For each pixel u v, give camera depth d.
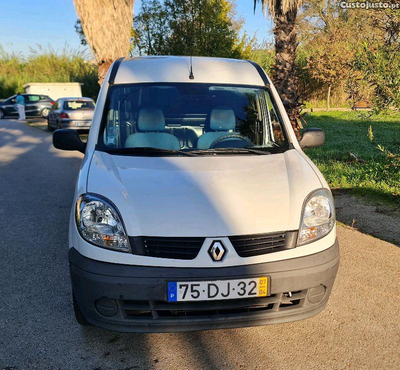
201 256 2.48
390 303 3.35
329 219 2.77
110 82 3.86
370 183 6.64
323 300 2.71
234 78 4.00
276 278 2.51
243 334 2.96
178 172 2.98
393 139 11.57
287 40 8.71
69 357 2.73
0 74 37.22
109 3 10.39
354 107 6.18
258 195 2.75
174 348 2.82
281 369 2.61
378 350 2.77
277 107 3.85
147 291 2.45
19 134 16.17
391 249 4.38
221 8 17.66
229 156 3.30
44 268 4.05
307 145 3.85
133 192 2.73
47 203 6.30
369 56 5.66
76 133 3.84
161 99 3.72
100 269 2.49
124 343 2.88
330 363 2.65
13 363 2.67
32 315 3.22
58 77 35.78
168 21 17.97
